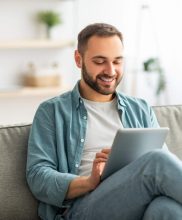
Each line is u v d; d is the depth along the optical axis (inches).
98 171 59.6
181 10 156.3
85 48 68.5
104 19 149.5
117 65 68.4
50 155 66.1
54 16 139.3
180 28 157.4
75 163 66.3
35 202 66.8
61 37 146.2
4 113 145.4
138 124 71.3
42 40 137.4
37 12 141.9
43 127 67.4
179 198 51.2
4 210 64.7
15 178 66.3
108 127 69.3
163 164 53.1
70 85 144.7
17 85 143.9
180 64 159.8
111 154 56.9
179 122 77.9
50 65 145.3
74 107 69.7
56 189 61.9
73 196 62.5
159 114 77.4
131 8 151.7
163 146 69.0
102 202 57.8
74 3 145.9
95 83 68.2
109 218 58.3
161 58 157.3
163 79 148.4
